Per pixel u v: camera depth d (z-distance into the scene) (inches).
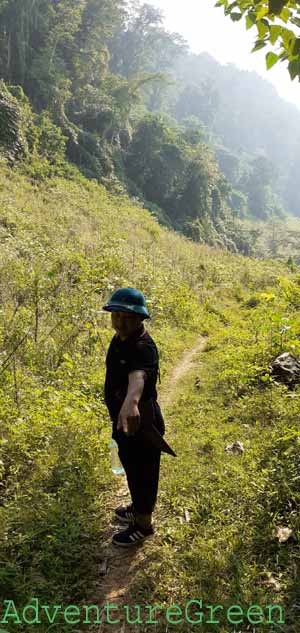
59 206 780.6
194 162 2491.4
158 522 140.5
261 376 249.8
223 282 645.9
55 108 1884.8
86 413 200.7
